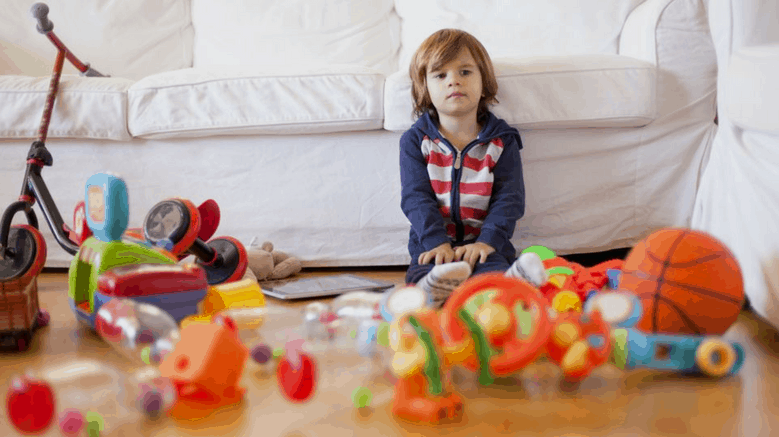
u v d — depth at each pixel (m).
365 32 2.69
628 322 1.24
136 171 2.13
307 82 2.03
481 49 1.95
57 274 2.16
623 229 2.10
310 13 2.70
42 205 1.76
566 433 1.00
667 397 1.13
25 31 2.62
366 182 2.09
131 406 1.02
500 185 1.94
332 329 1.26
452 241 1.97
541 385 1.18
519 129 2.02
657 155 2.06
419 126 1.98
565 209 2.08
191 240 1.67
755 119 1.46
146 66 2.72
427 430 1.02
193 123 2.04
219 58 2.72
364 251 2.12
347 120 2.02
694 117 2.05
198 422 1.06
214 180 2.12
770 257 1.40
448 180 1.95
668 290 1.27
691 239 1.30
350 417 1.07
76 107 2.05
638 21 2.14
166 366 1.11
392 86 2.00
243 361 1.12
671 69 2.02
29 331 1.42
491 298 1.19
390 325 1.13
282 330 1.35
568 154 2.05
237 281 1.65
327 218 2.11
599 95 1.98
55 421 0.97
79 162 2.12
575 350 1.13
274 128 2.04
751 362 1.29
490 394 1.15
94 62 2.67
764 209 1.44
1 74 2.60
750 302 1.51
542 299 1.15
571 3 2.39
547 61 2.00
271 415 1.08
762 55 1.48
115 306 1.17
